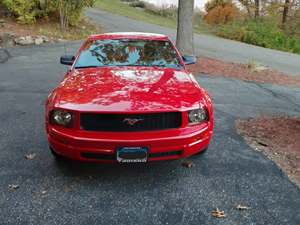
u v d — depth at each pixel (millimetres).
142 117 3773
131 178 4180
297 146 5230
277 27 27984
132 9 30891
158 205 3623
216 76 10602
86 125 3803
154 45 5543
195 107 3955
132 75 4574
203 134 4027
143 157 3775
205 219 3395
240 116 6738
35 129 5707
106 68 4863
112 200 3705
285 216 3463
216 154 4871
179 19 11945
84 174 4258
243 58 14953
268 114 6977
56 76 9578
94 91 4086
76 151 3818
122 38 5680
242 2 31203
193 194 3838
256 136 5602
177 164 4547
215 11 29719
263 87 9656
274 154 4930
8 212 3467
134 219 3387
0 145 5055
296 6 31406
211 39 20953
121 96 3947
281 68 13422
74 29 16844
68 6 16266
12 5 15234
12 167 4398
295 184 4102
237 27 24719
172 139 3787
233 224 3324
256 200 3732
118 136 3738
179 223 3332
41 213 3461
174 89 4219
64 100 3973
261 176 4270
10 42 13703
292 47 22875
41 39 14289
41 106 6957
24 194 3789
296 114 7090
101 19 21812
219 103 7676
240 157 4797
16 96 7625
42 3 16156
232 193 3865
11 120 6113
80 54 5281
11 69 10258
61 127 3889
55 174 4242
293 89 9656
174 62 5180
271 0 31453
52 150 4320
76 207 3568
